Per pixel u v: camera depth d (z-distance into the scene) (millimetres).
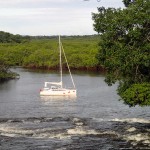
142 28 39219
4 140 40188
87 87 99062
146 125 46562
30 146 37938
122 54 39062
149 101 39375
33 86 104812
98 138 40500
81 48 192250
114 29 39781
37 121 50531
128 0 42312
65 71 163125
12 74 128500
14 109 64812
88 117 54406
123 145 37750
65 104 71000
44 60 181875
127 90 40375
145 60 38219
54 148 37156
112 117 53812
